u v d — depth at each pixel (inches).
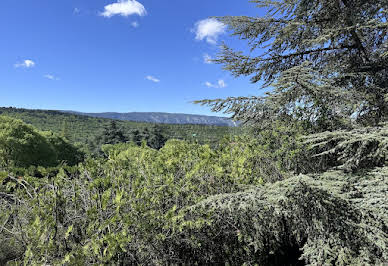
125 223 67.5
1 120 831.1
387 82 130.9
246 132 149.3
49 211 67.4
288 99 108.0
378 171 87.9
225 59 152.6
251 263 96.1
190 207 77.3
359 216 70.8
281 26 146.8
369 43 147.9
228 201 76.2
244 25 153.9
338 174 93.7
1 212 75.4
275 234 93.1
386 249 63.0
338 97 104.6
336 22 139.6
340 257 67.1
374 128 93.9
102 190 83.0
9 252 68.8
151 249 75.4
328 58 157.6
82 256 60.3
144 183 91.5
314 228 75.2
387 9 119.0
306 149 117.4
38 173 95.7
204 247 91.8
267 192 78.1
